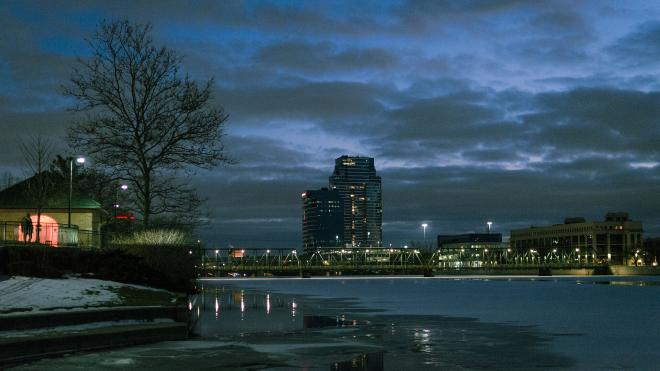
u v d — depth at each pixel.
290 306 32.38
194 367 12.60
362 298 42.47
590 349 15.62
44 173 54.88
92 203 54.88
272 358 13.83
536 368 12.77
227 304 33.88
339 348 15.51
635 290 58.31
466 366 13.02
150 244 33.12
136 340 16.14
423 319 24.38
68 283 22.80
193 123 39.59
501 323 22.56
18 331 14.71
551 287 69.50
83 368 12.34
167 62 39.41
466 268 175.75
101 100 38.62
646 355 14.54
